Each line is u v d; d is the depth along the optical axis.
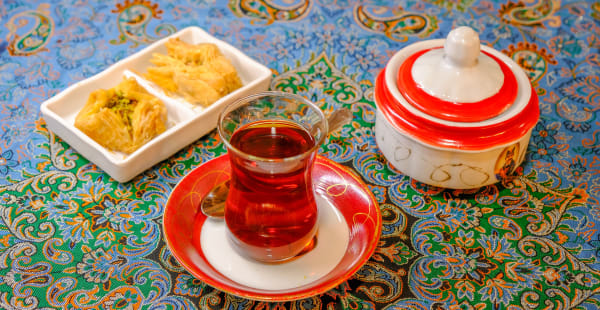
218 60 0.97
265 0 1.20
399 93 0.80
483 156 0.78
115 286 0.74
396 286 0.74
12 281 0.75
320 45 1.11
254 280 0.70
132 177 0.86
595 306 0.72
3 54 1.09
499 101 0.76
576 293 0.73
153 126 0.90
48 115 0.88
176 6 1.20
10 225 0.81
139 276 0.75
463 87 0.76
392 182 0.88
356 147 0.93
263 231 0.68
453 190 0.87
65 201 0.85
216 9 1.19
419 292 0.74
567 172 0.89
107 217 0.83
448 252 0.78
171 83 0.98
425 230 0.81
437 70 0.78
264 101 0.69
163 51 1.04
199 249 0.73
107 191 0.86
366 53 1.09
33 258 0.77
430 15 1.17
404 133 0.78
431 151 0.79
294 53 1.09
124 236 0.80
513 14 1.17
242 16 1.18
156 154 0.87
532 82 1.03
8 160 0.91
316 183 0.80
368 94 1.01
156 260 0.77
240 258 0.72
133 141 0.89
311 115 0.69
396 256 0.78
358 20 1.17
